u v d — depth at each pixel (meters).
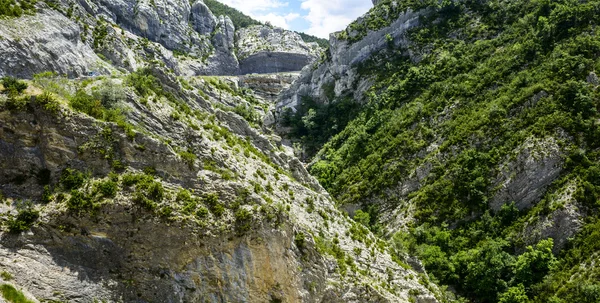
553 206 54.31
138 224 27.42
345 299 37.72
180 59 136.12
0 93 27.27
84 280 25.59
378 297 39.66
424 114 79.31
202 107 42.91
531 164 59.06
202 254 28.97
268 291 31.42
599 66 64.31
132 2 128.62
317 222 42.41
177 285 28.27
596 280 45.69
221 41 157.25
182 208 28.89
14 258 24.23
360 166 78.75
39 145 27.41
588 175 54.69
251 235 30.59
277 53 165.12
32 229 25.42
